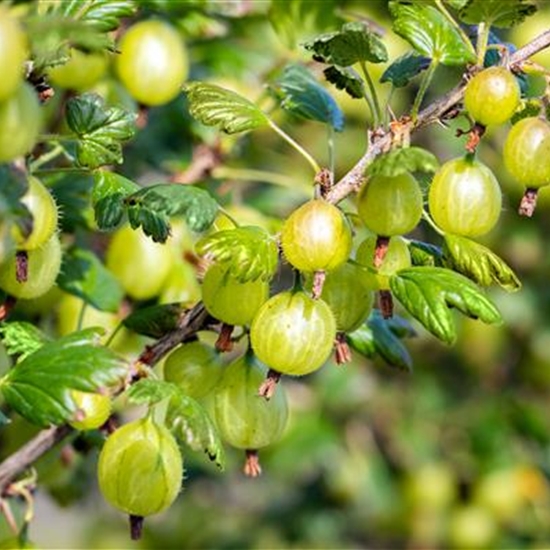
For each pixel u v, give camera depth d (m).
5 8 0.67
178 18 0.88
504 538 1.08
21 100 0.66
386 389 1.08
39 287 0.73
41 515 1.36
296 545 1.12
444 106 0.73
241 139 0.92
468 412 1.09
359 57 0.73
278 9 0.89
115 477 0.71
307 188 0.91
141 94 0.83
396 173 0.69
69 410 0.70
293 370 0.72
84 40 0.66
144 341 0.83
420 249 0.74
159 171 0.94
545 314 1.10
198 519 1.15
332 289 0.73
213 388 0.75
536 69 0.73
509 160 0.72
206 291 0.73
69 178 0.83
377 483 1.06
